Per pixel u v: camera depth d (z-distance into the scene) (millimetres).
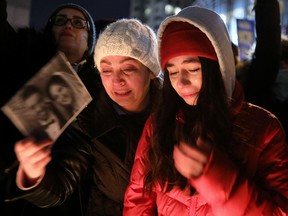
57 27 2363
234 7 23359
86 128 1943
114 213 1976
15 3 6816
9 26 1854
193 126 1553
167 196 1597
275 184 1422
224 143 1429
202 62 1466
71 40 2350
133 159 1939
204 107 1468
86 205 2021
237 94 1579
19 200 1787
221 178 1293
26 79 1681
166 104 1651
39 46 1735
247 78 2637
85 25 2436
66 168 1782
